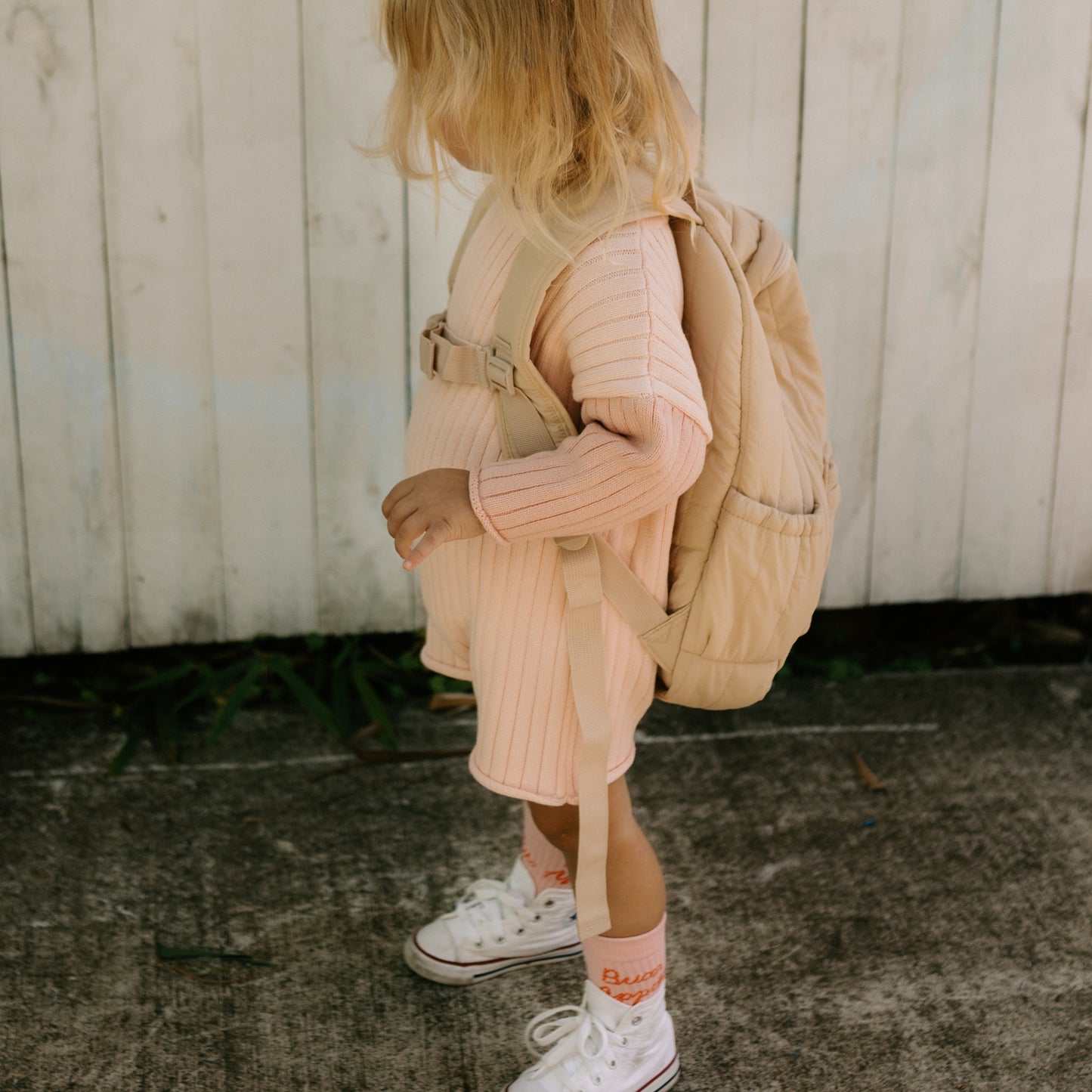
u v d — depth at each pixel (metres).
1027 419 2.59
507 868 2.02
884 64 2.34
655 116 1.26
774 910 1.92
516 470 1.26
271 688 2.54
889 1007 1.72
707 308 1.31
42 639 2.49
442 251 2.37
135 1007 1.71
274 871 2.00
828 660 2.72
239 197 2.28
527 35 1.21
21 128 2.18
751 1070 1.61
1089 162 2.43
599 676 1.36
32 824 2.10
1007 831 2.13
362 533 2.53
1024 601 2.89
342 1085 1.58
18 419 2.34
